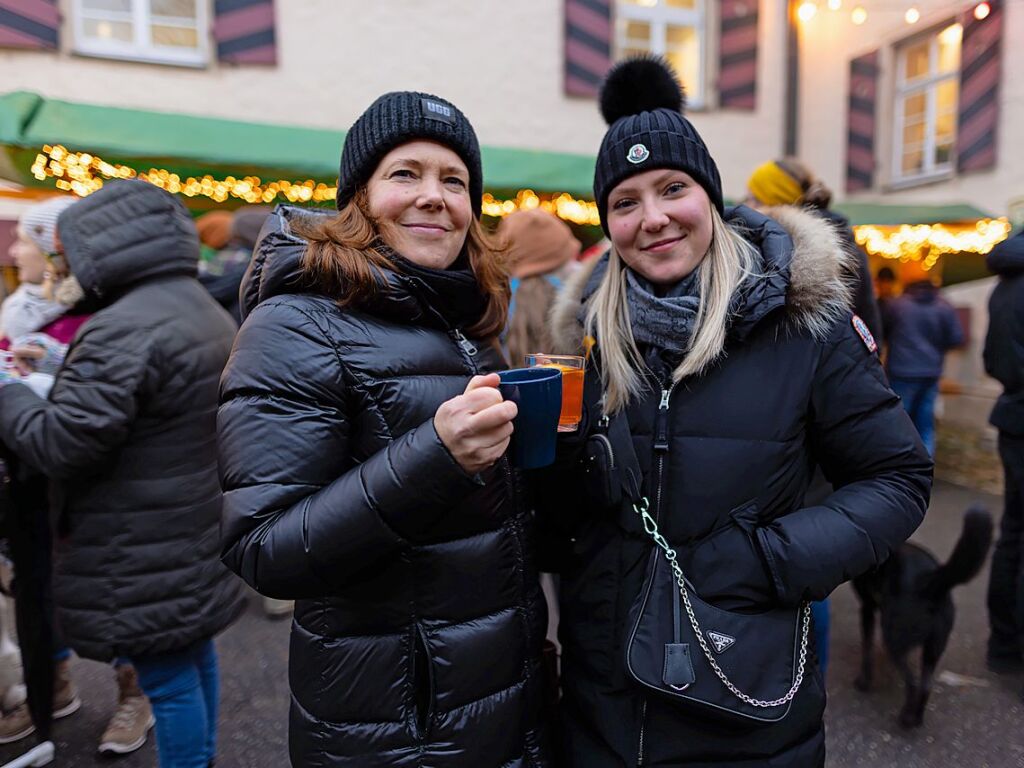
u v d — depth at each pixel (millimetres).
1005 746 2371
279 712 2570
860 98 7906
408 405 1038
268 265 1062
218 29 5906
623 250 1290
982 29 6574
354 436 1044
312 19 6176
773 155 7738
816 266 1207
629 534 1198
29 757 2125
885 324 5203
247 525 945
